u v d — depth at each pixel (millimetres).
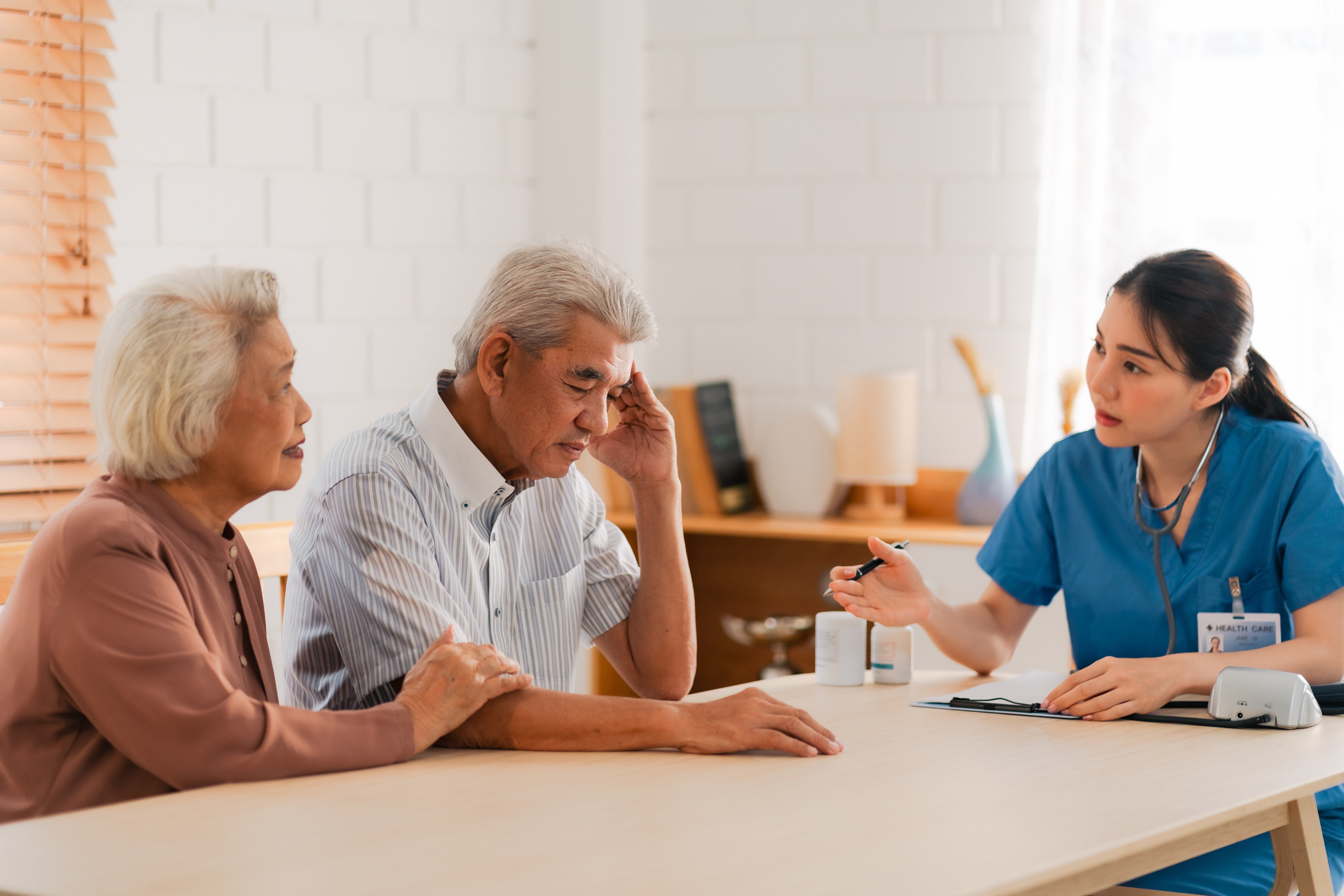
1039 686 1918
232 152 3068
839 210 3467
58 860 1098
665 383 3621
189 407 1402
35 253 2688
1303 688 1666
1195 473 2020
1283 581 1960
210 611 1472
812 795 1322
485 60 3414
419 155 3330
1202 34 3102
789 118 3490
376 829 1187
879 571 2002
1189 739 1598
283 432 1470
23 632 1361
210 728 1323
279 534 2043
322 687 1724
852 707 1806
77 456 2699
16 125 2670
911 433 3299
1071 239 3162
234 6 3057
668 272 3607
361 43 3234
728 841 1162
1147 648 2037
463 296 3410
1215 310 1885
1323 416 2963
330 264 3215
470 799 1294
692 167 3568
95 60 2764
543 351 1677
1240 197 3098
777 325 3529
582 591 1972
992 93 3330
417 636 1597
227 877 1058
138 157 2947
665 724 1510
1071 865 1121
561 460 1735
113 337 1423
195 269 1453
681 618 1970
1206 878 1688
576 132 3467
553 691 1550
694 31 3545
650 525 1982
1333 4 2936
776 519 3371
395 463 1702
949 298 3389
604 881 1054
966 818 1247
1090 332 3145
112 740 1335
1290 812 1444
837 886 1046
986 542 2240
